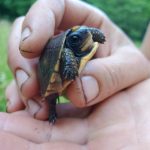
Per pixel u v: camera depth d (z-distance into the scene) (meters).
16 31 0.14
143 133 0.12
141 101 0.13
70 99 0.13
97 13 0.16
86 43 0.13
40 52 0.13
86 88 0.13
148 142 0.11
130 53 0.15
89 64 0.13
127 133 0.12
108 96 0.14
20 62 0.14
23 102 0.15
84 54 0.13
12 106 0.15
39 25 0.13
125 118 0.13
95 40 0.14
